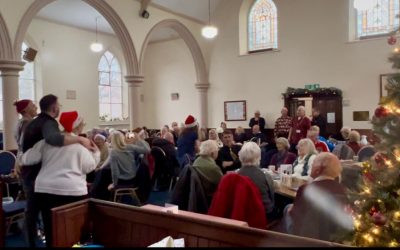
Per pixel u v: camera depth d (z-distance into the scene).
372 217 2.10
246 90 10.68
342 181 2.99
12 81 6.70
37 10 7.09
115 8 8.49
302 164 4.19
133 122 9.26
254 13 10.62
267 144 8.09
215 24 11.16
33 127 2.99
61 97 10.64
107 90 12.46
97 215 2.42
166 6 9.85
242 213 2.69
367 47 8.74
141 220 2.21
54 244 2.20
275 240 1.68
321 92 9.23
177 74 12.59
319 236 2.41
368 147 4.69
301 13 9.66
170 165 6.39
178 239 2.01
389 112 2.23
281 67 10.02
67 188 2.82
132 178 4.99
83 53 11.31
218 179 3.33
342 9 9.05
